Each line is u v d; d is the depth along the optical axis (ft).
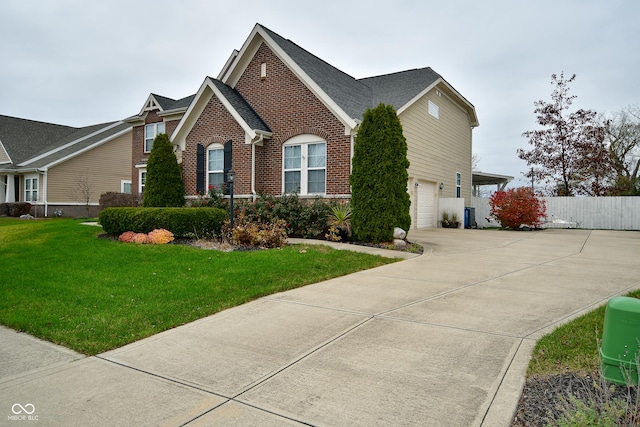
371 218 37.86
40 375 12.35
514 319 16.71
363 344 14.34
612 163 86.94
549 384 10.97
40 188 90.79
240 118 47.52
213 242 35.70
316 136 46.09
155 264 27.02
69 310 18.38
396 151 38.63
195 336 15.55
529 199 62.85
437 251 36.58
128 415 9.98
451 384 11.25
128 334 15.67
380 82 65.05
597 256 33.55
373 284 23.40
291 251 31.40
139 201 73.36
